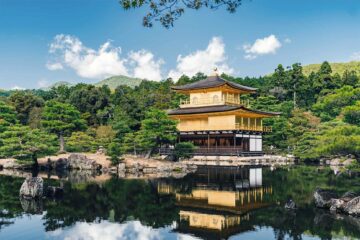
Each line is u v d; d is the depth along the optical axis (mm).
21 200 32562
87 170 59094
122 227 24281
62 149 70875
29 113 91562
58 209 29172
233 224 24609
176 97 109188
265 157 75625
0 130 61469
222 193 36281
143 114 84000
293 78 131250
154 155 71188
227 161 69500
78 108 99188
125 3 15258
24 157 55844
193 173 55281
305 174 51406
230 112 73688
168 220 25891
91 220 25969
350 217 25969
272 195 34625
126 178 48625
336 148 25250
